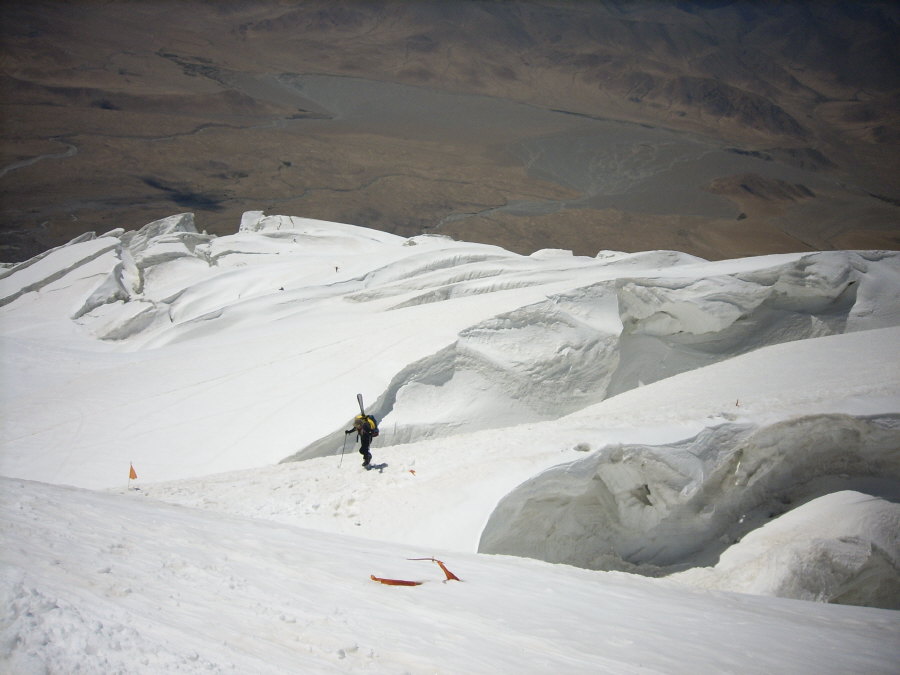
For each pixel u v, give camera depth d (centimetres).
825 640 859
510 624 666
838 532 1459
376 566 820
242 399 2478
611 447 1508
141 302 4197
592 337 2717
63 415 2431
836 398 1659
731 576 1455
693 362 2794
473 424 2520
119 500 925
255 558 707
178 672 389
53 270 4609
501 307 2766
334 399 2408
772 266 2747
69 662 365
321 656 472
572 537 1560
